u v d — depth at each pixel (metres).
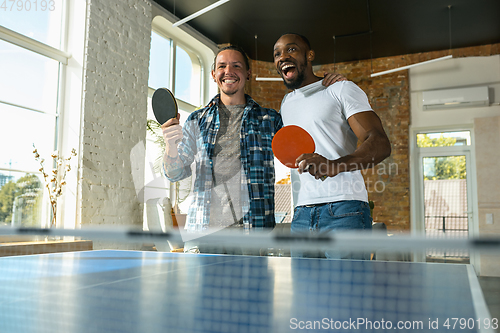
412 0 5.51
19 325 0.48
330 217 1.57
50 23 4.22
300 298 0.66
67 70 4.31
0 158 3.71
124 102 4.71
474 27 6.26
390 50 7.13
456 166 6.90
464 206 6.79
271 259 1.24
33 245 2.80
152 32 5.84
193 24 6.28
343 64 7.61
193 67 6.71
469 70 6.91
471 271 0.97
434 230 6.89
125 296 0.66
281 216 6.34
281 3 5.64
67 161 4.18
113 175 4.46
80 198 4.09
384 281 0.83
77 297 0.65
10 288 0.73
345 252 1.50
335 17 6.03
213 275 0.89
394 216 6.91
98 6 4.43
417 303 0.61
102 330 0.46
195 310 0.57
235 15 6.00
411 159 7.06
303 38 1.86
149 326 0.48
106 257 1.26
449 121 6.87
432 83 7.06
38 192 3.98
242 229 1.85
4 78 3.76
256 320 0.51
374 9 5.77
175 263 1.11
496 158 6.20
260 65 7.48
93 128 4.29
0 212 3.68
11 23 3.87
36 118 4.04
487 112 6.71
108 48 4.54
